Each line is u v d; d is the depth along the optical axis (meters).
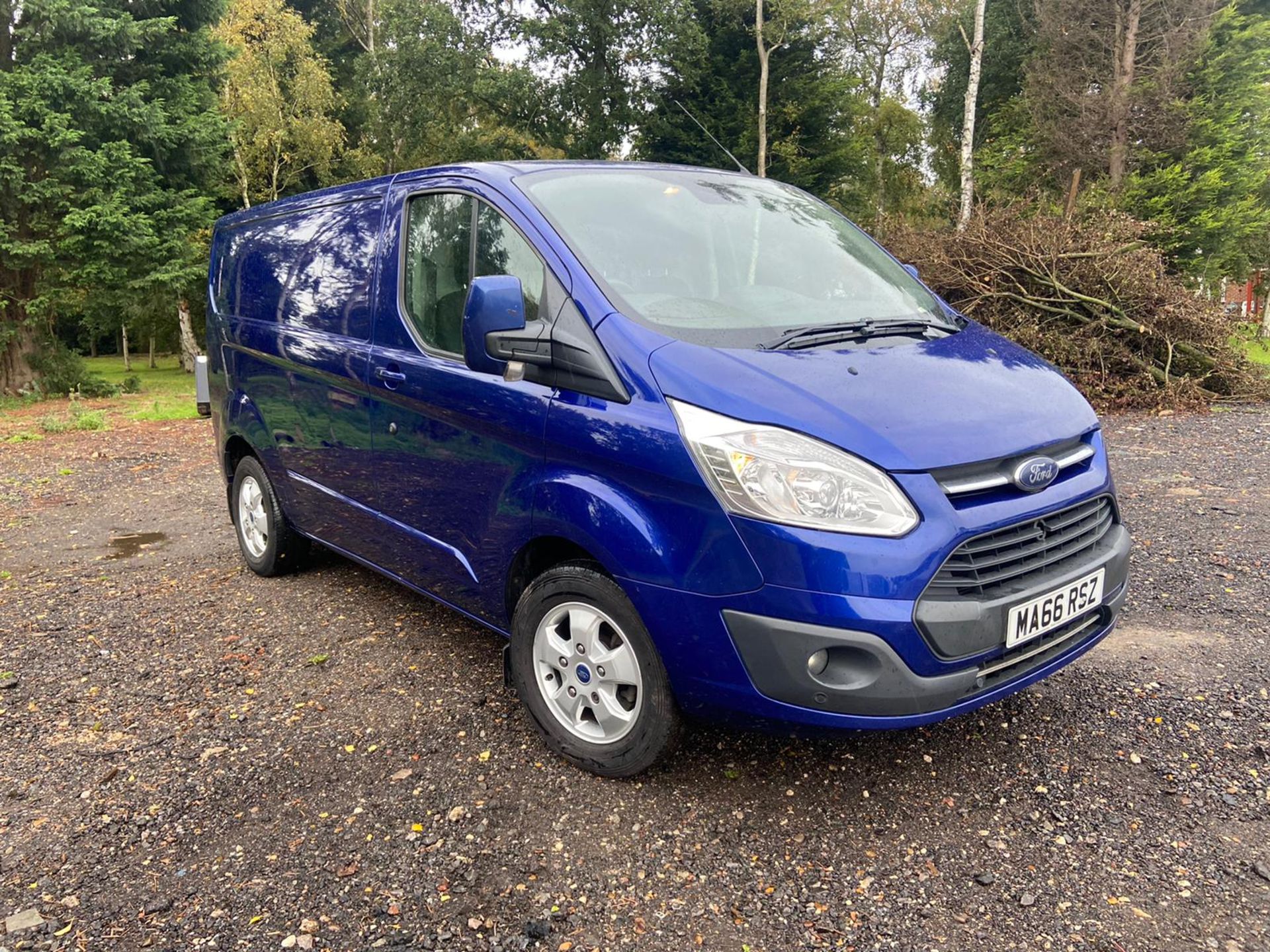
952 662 2.32
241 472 5.07
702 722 2.63
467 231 3.32
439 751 3.06
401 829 2.62
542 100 27.58
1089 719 3.12
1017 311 10.79
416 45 26.64
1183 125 21.00
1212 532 5.20
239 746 3.14
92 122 17.97
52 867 2.49
